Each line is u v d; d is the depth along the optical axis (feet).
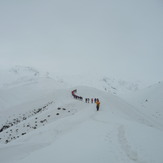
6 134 125.70
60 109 137.90
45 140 67.26
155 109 205.67
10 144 71.82
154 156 39.29
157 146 45.09
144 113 177.99
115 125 71.41
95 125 74.13
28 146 61.87
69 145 51.16
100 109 122.42
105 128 66.64
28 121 135.23
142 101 244.63
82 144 50.08
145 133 58.03
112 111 120.78
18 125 136.87
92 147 46.09
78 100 162.40
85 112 113.60
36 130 88.58
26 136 81.97
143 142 47.93
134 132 58.70
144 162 36.99
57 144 54.34
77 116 100.73
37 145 61.82
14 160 50.80
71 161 39.81
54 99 204.74
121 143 48.42
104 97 184.65
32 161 44.06
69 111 131.75
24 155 54.24
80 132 64.44
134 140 49.55
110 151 42.73
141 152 41.29
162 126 135.95
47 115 133.90
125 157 39.65
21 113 205.87
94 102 156.76
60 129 77.51
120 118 93.04
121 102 181.68
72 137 59.16
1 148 63.82
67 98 187.01
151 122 137.08
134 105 209.15
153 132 60.54
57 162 40.68
